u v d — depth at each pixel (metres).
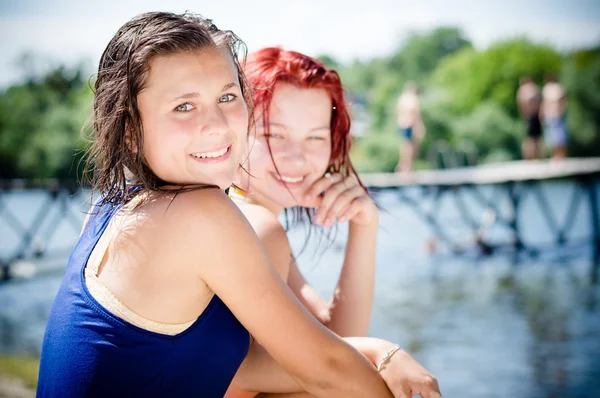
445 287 9.19
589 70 28.95
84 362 1.13
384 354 1.36
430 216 12.46
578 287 9.02
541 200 13.66
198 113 1.20
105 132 1.22
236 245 1.17
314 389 1.24
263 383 1.53
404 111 14.51
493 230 13.70
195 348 1.18
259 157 1.70
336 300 1.77
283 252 1.53
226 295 1.18
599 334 6.74
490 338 6.68
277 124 1.70
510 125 28.03
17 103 29.14
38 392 1.22
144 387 1.14
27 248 12.49
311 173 1.73
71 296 1.18
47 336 1.21
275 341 1.21
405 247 12.34
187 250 1.15
